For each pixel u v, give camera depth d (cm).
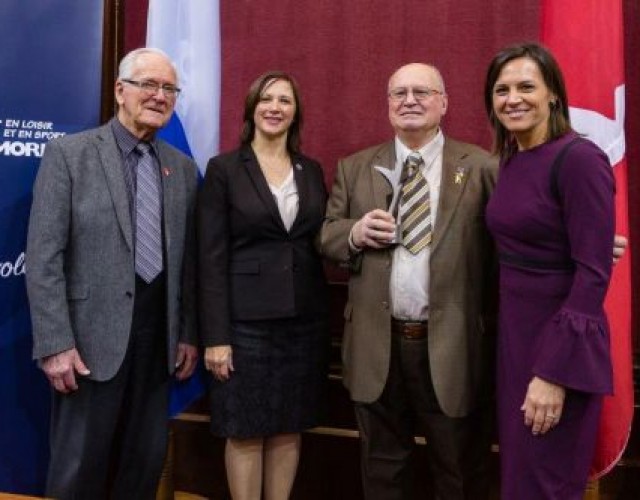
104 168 214
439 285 215
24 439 252
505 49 189
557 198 175
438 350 215
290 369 239
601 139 225
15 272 245
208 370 234
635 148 266
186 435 311
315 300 242
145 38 303
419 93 221
